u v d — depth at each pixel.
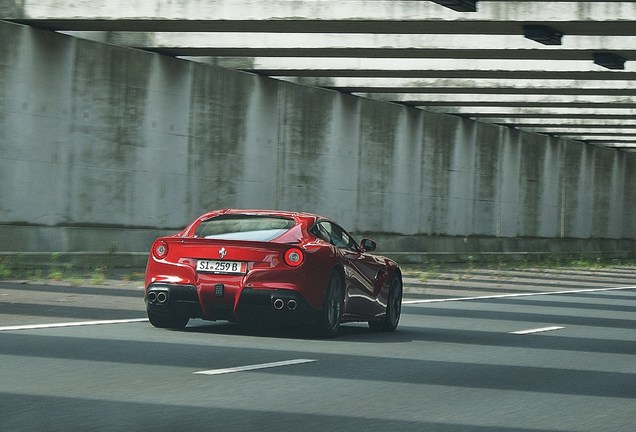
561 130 60.03
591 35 32.12
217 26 31.86
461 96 47.69
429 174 51.59
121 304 23.38
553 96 46.59
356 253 19.61
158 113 36.66
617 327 23.58
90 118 34.16
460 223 54.09
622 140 64.44
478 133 55.25
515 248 58.97
